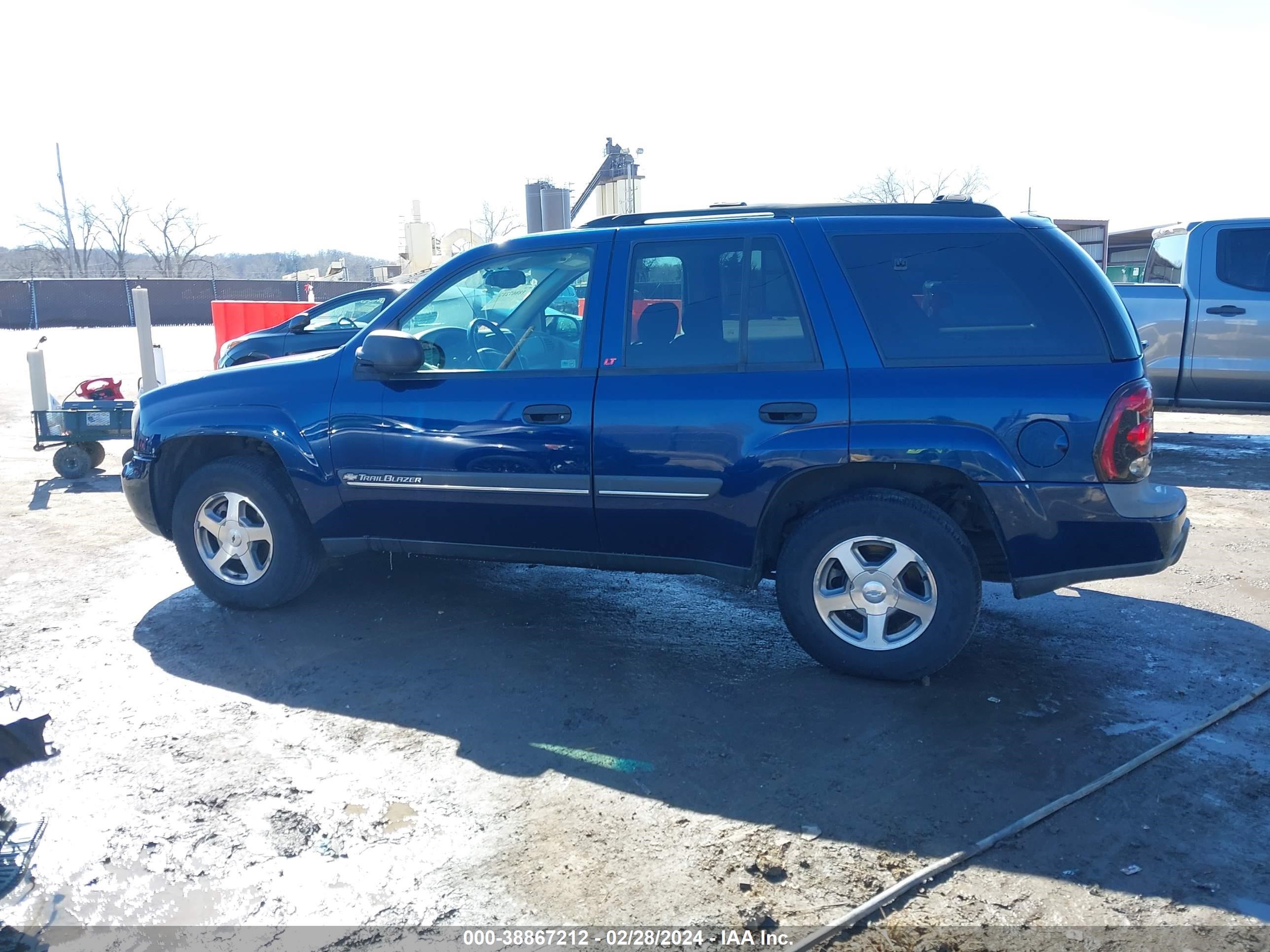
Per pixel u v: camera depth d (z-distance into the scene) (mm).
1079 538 3902
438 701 4066
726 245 4285
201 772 3490
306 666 4434
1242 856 2973
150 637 4797
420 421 4551
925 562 4008
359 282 44000
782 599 4246
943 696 4086
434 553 4746
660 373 4258
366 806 3277
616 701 4062
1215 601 5383
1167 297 9273
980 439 3877
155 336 31438
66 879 2895
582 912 2742
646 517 4305
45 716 3162
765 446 4062
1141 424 3855
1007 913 2727
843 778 3434
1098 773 3451
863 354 4039
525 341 4527
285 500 4902
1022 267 4012
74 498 8062
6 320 40406
